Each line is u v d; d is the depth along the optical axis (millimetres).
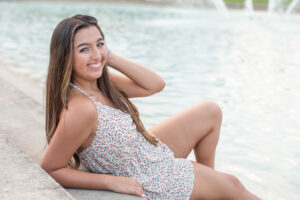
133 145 2076
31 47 8883
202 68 7070
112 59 2338
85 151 2061
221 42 10406
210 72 6723
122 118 2041
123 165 2082
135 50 8914
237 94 5254
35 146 2572
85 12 18219
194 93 5273
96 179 1969
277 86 5766
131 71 2375
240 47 9656
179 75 6430
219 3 24016
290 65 7488
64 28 1924
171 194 2107
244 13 21000
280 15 20219
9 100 3605
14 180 1736
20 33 11172
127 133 2020
